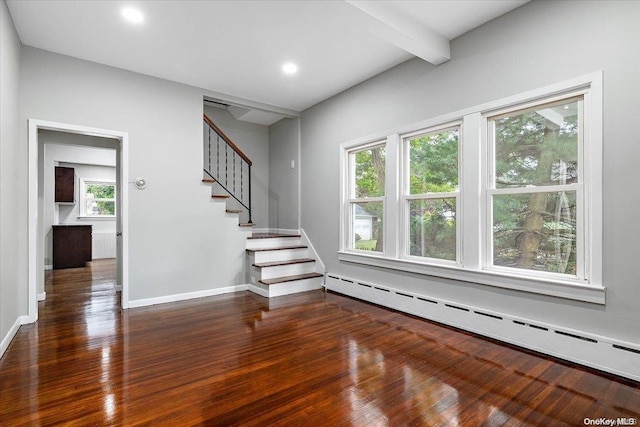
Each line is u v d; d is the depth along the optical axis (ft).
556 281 8.09
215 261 14.74
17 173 10.19
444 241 11.05
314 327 10.46
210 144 18.54
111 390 6.66
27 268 10.64
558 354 8.08
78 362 7.91
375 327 10.46
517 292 8.90
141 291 12.82
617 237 7.26
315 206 16.61
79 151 23.71
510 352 8.50
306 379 7.14
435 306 10.93
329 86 14.24
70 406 6.09
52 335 9.66
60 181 23.15
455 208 10.72
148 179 12.97
